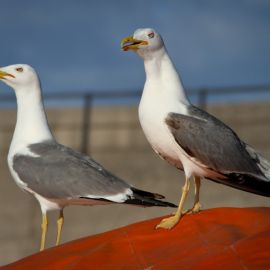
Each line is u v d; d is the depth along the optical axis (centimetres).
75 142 2802
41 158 1498
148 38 1330
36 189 1489
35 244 2620
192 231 1182
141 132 2769
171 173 2628
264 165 1388
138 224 1240
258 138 2667
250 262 1017
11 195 2703
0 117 2852
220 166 1328
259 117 2692
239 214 1220
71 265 1123
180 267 1053
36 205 2664
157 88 1329
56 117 2841
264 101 2708
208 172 1336
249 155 1372
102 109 2822
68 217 2620
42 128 1530
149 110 1320
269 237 1068
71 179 1475
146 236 1181
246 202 2498
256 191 1370
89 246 1188
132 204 1445
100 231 2583
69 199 1475
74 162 1491
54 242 2602
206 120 1334
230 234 1138
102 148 2772
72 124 2822
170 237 1179
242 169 1345
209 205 2512
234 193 2514
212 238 1140
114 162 2728
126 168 2697
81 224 2602
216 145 1325
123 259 1124
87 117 2822
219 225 1184
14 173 1509
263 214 1209
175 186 2597
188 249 1114
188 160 1320
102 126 2800
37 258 1179
